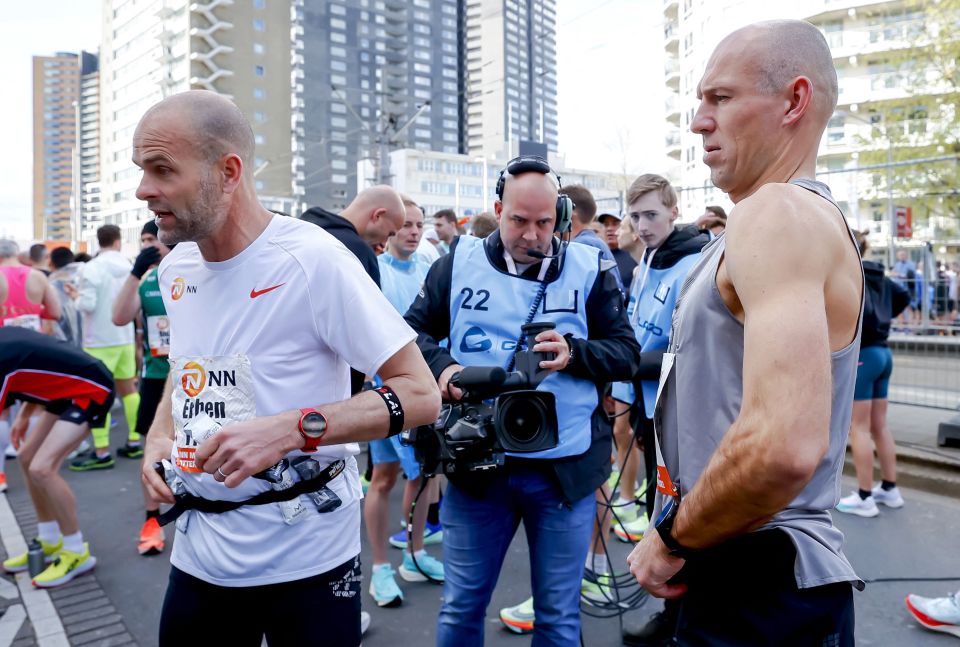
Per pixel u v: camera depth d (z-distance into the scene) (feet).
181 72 224.94
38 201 496.23
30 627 10.36
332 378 5.20
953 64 50.24
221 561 5.05
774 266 3.22
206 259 5.18
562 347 6.82
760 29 3.88
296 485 5.07
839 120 102.22
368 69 254.27
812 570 3.59
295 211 199.41
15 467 19.57
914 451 17.70
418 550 11.85
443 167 251.60
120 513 15.53
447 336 7.99
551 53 369.91
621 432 14.15
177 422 5.30
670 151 183.52
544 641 6.95
